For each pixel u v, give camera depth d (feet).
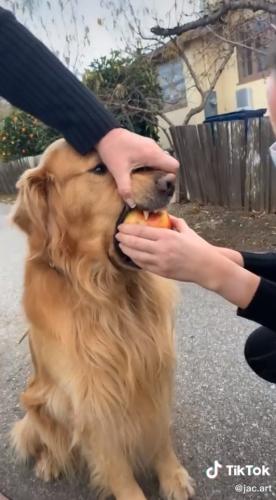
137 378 2.36
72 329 2.28
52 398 2.45
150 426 2.45
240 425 2.91
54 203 2.25
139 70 8.67
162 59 9.05
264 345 2.48
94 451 2.45
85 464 2.80
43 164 2.30
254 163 6.59
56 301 2.30
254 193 6.73
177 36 7.78
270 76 1.54
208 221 6.71
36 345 2.41
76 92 2.06
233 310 4.24
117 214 2.13
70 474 2.79
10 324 4.69
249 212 6.78
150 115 9.16
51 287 2.31
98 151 2.09
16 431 2.96
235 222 6.44
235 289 1.73
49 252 2.29
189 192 7.99
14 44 2.06
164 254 1.70
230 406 3.07
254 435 2.82
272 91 1.53
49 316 2.30
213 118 7.66
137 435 2.43
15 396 3.53
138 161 2.01
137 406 2.38
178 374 3.43
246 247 5.56
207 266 1.69
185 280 1.76
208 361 3.54
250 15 7.26
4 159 14.69
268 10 5.46
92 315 2.29
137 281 2.38
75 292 2.29
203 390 3.25
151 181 1.99
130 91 8.64
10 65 2.07
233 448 2.76
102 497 2.61
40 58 2.06
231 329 3.93
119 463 2.45
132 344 2.35
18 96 2.13
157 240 1.71
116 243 2.16
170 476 2.57
